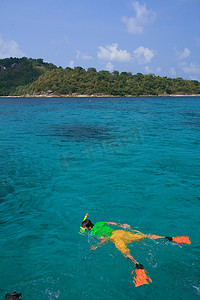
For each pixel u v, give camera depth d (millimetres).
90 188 6273
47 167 8086
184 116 27422
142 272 3209
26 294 2951
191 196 5742
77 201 5547
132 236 4012
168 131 15891
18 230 4406
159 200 5539
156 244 3842
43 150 10531
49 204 5441
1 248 3867
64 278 3199
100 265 3430
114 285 3066
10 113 33344
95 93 171000
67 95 173500
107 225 4348
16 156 9516
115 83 180625
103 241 4016
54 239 4105
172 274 3213
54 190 6199
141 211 5035
